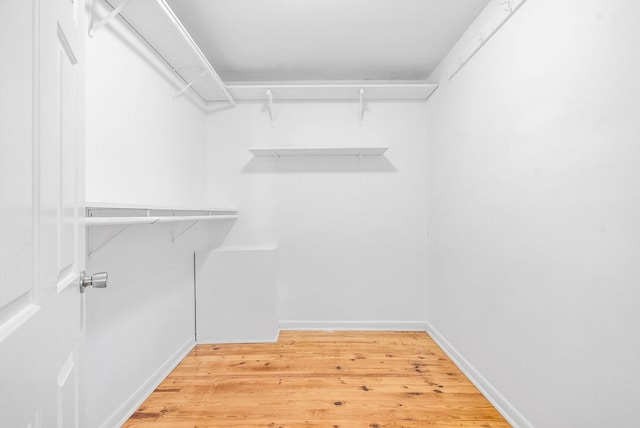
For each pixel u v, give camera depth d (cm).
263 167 296
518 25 157
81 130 81
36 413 54
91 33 148
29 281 52
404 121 294
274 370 215
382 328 294
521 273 154
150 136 200
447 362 227
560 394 128
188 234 254
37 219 55
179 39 196
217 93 280
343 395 185
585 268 116
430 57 253
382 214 295
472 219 203
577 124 120
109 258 156
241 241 296
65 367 72
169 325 219
